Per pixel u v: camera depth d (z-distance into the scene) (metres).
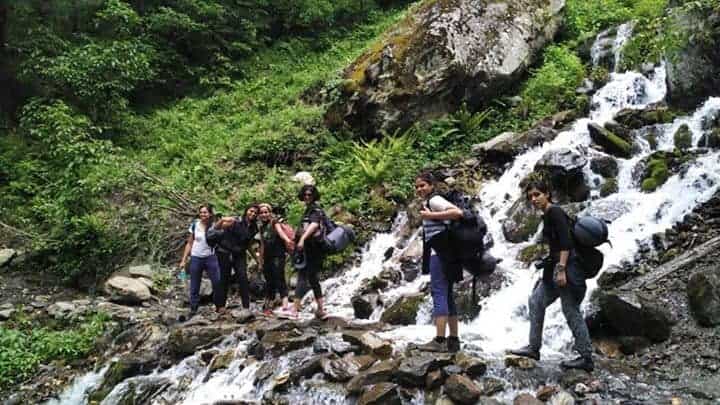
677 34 10.29
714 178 7.91
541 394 5.15
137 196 12.48
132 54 14.81
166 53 17.77
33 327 9.41
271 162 13.53
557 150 9.30
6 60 14.90
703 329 5.93
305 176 12.38
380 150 11.88
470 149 11.79
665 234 7.41
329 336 6.77
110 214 12.05
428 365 5.49
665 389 5.17
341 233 7.77
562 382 5.34
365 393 5.34
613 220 8.05
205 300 9.97
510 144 10.81
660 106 10.53
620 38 13.16
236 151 13.87
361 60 13.95
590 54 13.70
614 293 6.25
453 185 10.55
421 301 7.76
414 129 12.37
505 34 13.16
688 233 7.38
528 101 12.53
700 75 9.93
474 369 5.49
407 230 10.03
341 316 8.28
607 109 11.61
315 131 13.84
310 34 20.55
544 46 14.02
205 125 16.00
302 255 7.75
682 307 6.28
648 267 7.11
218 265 8.63
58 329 9.38
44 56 14.37
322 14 19.81
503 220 9.20
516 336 6.64
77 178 12.16
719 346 5.64
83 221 11.39
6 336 8.62
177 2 17.84
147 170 13.42
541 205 5.52
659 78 11.59
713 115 9.27
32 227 12.34
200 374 6.70
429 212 5.90
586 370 5.50
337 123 13.47
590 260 5.44
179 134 15.61
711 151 8.71
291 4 20.08
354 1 21.38
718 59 9.74
